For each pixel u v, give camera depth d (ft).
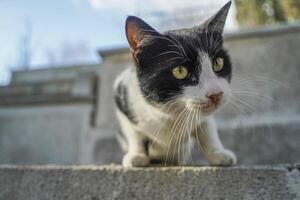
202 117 1.06
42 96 2.27
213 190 0.90
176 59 1.06
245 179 0.88
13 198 1.09
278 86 1.85
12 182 1.10
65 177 1.04
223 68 1.10
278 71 1.87
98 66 2.78
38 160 2.20
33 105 2.29
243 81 1.58
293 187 0.85
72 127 2.19
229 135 1.82
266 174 0.87
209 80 1.03
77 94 2.22
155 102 1.11
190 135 1.17
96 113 2.16
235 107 1.44
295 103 1.81
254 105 1.80
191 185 0.92
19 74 2.94
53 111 2.25
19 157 2.23
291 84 1.84
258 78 1.88
